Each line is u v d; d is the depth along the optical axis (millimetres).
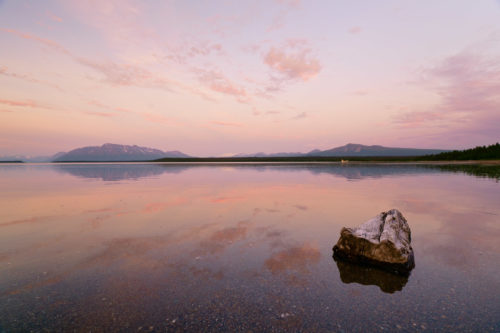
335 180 19172
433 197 10781
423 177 21359
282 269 4051
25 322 2715
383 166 46844
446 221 6859
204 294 3293
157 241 5391
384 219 5309
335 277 3783
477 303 3068
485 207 8656
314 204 9406
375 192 12414
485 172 26891
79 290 3389
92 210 8516
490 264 4156
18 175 27531
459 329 2604
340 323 2715
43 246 5086
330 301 3139
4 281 3623
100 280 3666
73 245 5148
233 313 2889
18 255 4605
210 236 5723
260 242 5328
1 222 6965
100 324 2689
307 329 2615
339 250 4625
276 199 10523
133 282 3611
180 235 5797
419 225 6488
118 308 2984
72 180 20547
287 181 18609
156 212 8180
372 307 3010
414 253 4656
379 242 4266
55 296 3240
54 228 6367
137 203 9758
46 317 2803
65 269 4020
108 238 5598
